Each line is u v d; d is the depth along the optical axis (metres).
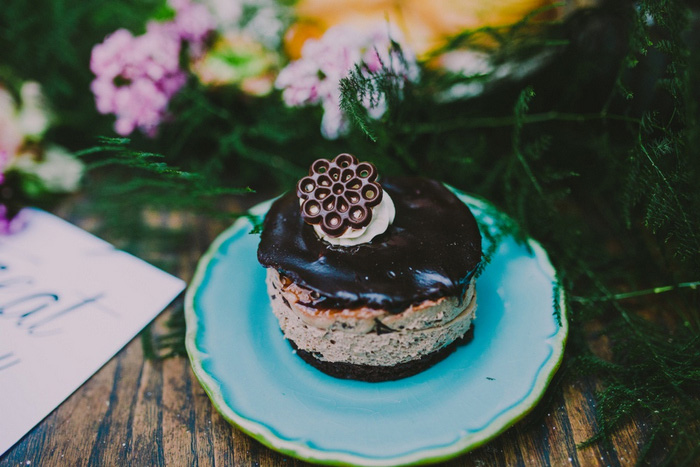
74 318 0.31
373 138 0.27
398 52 0.31
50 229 0.35
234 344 0.28
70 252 0.34
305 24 0.38
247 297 0.30
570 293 0.31
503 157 0.35
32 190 0.36
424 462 0.24
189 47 0.37
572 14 0.33
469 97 0.36
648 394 0.27
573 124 0.36
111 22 0.40
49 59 0.40
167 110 0.36
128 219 0.36
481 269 0.28
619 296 0.30
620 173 0.32
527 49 0.34
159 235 0.35
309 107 0.35
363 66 0.30
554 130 0.36
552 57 0.35
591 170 0.36
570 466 0.25
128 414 0.28
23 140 0.37
